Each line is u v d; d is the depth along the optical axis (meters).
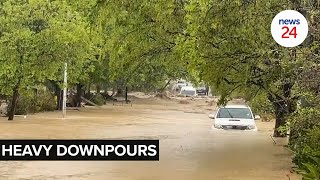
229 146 20.47
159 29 17.00
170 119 38.06
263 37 13.35
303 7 12.40
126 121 34.72
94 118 36.06
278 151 18.91
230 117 24.00
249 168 15.41
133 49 18.23
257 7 12.94
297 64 11.58
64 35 29.83
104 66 45.97
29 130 25.92
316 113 12.20
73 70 35.72
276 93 17.06
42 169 14.91
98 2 16.45
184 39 15.34
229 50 14.20
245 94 18.69
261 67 14.83
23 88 31.75
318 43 11.71
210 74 15.11
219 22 13.23
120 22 17.02
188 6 13.87
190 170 15.02
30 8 29.94
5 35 29.39
